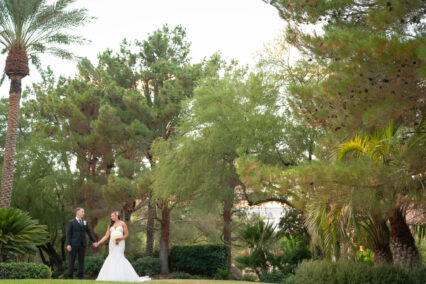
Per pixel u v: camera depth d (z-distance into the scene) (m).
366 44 7.80
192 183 21.23
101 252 27.47
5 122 34.53
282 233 21.25
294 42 9.63
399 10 7.80
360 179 8.21
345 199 8.76
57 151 26.66
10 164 21.16
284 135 18.73
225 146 19.38
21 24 21.53
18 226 15.38
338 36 8.41
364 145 9.54
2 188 20.95
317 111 9.52
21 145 30.50
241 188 21.09
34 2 21.38
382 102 8.24
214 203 22.06
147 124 27.23
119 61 31.19
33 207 26.72
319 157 10.96
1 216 15.15
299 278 12.16
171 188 21.47
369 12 8.26
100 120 25.48
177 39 32.56
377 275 10.40
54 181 25.73
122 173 25.73
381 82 8.17
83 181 27.52
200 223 25.89
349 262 11.23
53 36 22.44
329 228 9.99
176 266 25.89
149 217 26.91
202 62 30.08
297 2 9.31
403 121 9.36
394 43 7.64
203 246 25.09
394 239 10.94
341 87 8.41
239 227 27.59
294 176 8.43
